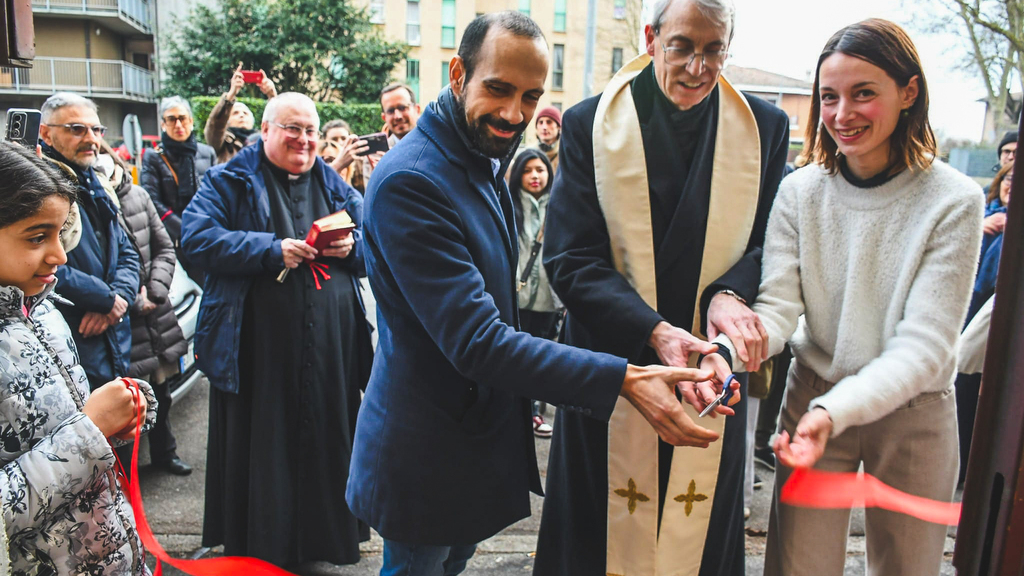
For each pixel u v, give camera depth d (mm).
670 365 1619
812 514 1797
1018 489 868
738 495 1967
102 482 1264
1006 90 10258
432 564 1719
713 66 1648
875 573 1841
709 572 1953
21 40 1370
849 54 1534
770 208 1894
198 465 3570
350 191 2787
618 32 14195
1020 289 859
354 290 2652
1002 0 9875
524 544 2930
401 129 4242
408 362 1606
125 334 2951
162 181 4656
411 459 1605
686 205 1782
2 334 1180
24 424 1186
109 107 25984
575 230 1840
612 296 1730
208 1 26531
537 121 4977
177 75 23938
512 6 23656
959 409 3365
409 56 26297
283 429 2480
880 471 1757
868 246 1658
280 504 2486
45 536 1206
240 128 5148
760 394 2682
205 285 2535
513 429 1703
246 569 2469
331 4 23250
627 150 1793
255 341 2451
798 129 4723
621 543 1947
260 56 23281
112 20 24391
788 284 1760
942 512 1724
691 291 1827
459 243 1490
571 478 2000
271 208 2572
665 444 1895
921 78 1540
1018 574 885
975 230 1542
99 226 2867
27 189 1122
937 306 1563
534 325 4207
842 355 1703
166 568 2641
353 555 2604
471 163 1570
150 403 1454
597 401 1384
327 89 24312
